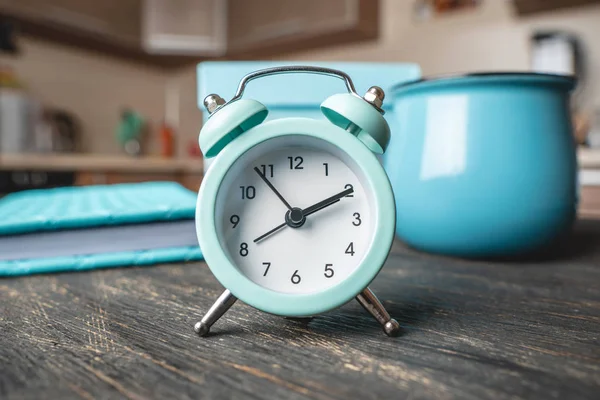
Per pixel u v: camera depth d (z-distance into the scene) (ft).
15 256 0.93
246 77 0.74
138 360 0.61
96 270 0.96
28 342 0.65
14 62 4.06
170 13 4.50
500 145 0.98
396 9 4.15
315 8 3.98
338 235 0.74
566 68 3.13
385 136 0.72
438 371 0.59
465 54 3.85
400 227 1.10
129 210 0.98
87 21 3.95
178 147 5.46
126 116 4.91
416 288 0.86
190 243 1.02
